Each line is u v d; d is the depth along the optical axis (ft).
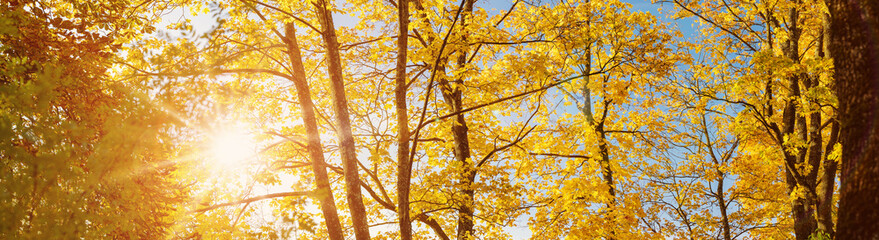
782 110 46.37
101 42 25.41
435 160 40.55
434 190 36.09
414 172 42.16
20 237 17.98
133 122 20.18
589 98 42.09
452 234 41.11
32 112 19.35
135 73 26.89
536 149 41.09
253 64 36.76
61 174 19.24
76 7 25.48
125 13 29.48
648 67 36.91
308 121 35.63
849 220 10.45
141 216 23.35
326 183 33.50
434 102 40.45
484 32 32.89
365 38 41.11
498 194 35.99
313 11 34.24
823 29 41.01
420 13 33.60
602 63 39.40
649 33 36.04
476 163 39.75
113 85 24.21
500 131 42.11
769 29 46.42
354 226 31.04
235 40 30.73
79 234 19.72
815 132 43.96
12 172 18.97
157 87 22.75
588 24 35.91
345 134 32.17
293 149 41.50
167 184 28.48
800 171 42.57
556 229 36.73
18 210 18.15
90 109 23.17
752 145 50.16
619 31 35.73
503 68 38.63
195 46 24.39
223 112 24.18
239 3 31.53
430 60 31.86
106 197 22.06
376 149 37.93
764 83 41.22
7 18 19.70
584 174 39.32
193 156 28.76
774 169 51.16
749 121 43.70
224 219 30.35
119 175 20.59
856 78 10.94
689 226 52.49
